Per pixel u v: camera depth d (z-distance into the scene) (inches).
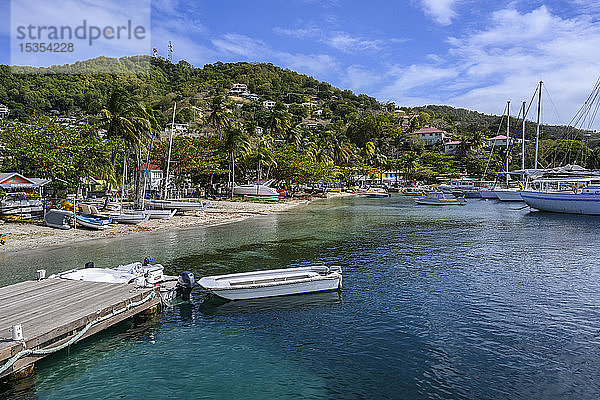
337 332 570.3
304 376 451.8
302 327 589.3
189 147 2566.4
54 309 514.6
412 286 783.1
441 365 474.9
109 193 2297.0
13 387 423.5
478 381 439.2
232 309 660.7
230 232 1455.5
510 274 871.7
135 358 493.4
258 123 6584.6
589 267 933.2
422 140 7219.5
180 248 1136.2
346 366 474.3
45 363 476.4
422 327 585.0
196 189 3078.2
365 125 7234.3
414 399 406.9
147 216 1713.8
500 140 6604.3
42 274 661.9
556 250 1146.7
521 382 436.8
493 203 3139.8
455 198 3139.8
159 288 641.0
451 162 5964.6
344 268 925.2
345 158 5295.3
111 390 421.4
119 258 989.2
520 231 1541.6
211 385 432.5
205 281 711.7
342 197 3927.2
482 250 1144.8
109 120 1980.8
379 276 855.7
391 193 4724.4
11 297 561.9
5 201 1517.0
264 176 3494.1
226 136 2920.8
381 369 466.6
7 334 436.1
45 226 1418.6
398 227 1644.9
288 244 1221.7
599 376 448.1
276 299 706.2
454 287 775.1
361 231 1515.7
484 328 580.4
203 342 539.8
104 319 516.1
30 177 1723.7
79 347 521.3
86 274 696.4
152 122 2105.1
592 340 538.3
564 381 438.3
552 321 604.7
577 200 2111.2
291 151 3577.8
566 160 4579.2
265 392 419.5
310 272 778.8
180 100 7022.6
